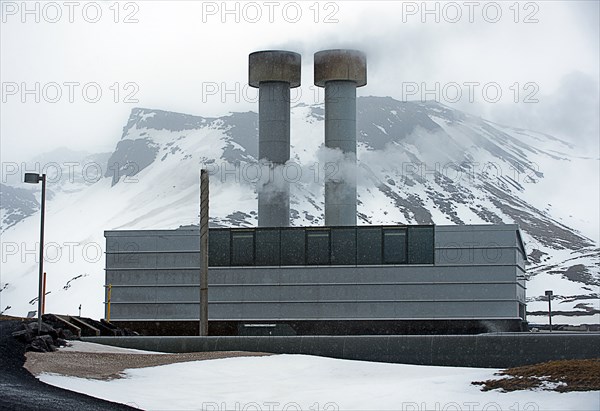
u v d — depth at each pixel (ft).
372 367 128.16
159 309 227.81
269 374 121.19
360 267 219.61
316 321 219.61
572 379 99.81
